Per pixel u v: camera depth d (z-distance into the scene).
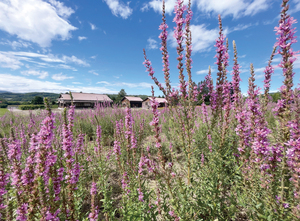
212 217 2.32
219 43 3.31
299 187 1.73
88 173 3.93
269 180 2.08
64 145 2.37
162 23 2.71
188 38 2.58
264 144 2.03
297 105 1.83
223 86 3.38
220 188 2.79
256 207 2.03
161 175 2.44
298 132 1.79
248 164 2.52
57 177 2.15
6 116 11.86
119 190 3.84
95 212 2.38
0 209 1.99
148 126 8.54
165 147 5.55
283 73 2.00
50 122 2.01
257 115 2.29
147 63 2.79
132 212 2.45
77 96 33.22
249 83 2.41
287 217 1.79
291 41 1.92
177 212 2.08
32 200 1.72
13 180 2.01
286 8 1.98
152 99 2.37
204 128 4.52
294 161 1.78
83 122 8.62
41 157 1.92
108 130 8.00
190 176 2.79
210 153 3.35
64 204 2.11
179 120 2.70
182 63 2.63
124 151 4.44
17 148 2.16
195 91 2.78
